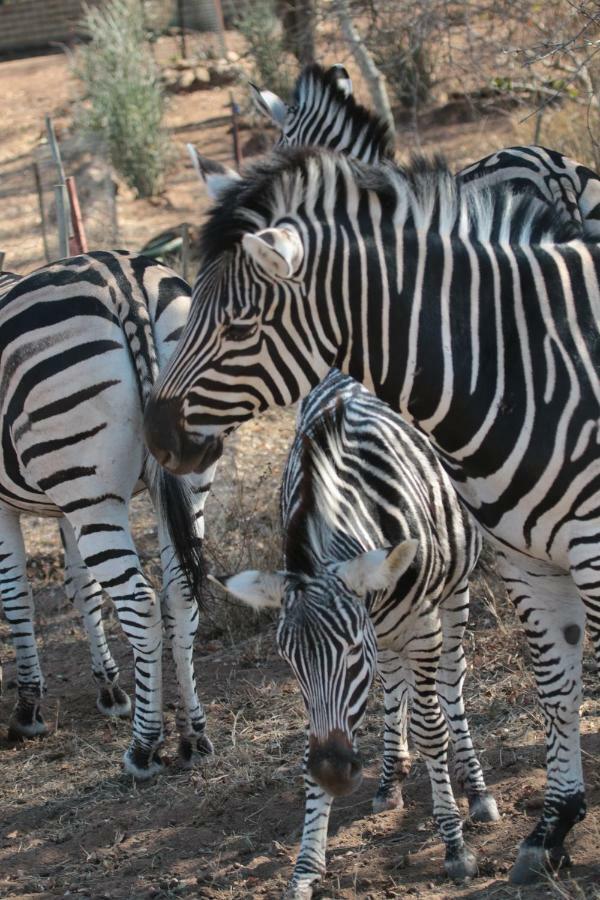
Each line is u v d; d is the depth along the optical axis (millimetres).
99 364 5738
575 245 4238
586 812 4730
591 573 4090
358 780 3973
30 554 9484
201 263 4137
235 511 8734
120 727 6773
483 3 14820
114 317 5844
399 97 19250
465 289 4098
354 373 4195
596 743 5457
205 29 29016
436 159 4227
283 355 4062
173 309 6012
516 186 4922
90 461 5777
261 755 5980
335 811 5391
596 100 11836
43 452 5832
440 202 4137
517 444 4090
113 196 19203
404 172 4160
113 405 5758
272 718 6418
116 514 5863
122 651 7926
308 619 4082
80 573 6914
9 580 6645
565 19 10578
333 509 4441
